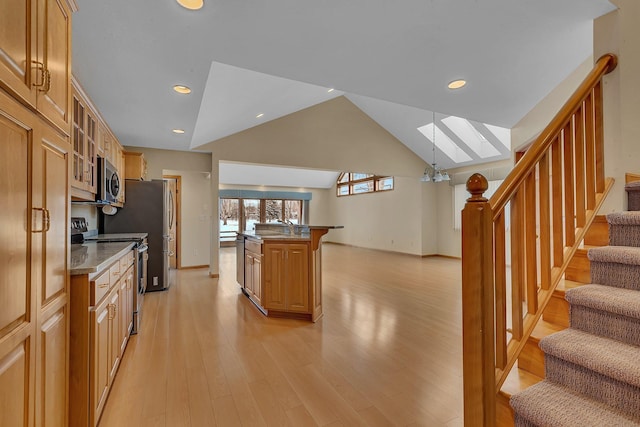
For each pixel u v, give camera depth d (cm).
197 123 400
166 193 459
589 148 179
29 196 104
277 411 176
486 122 401
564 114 154
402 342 271
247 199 1142
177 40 206
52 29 125
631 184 179
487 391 117
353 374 216
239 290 457
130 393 193
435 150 746
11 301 93
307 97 512
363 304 385
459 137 655
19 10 98
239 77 313
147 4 169
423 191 817
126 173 454
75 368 146
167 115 346
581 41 229
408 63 254
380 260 759
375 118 722
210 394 192
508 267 606
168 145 507
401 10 187
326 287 474
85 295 148
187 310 362
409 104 346
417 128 693
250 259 395
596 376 119
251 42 215
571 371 127
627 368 108
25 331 101
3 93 89
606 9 191
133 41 204
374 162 734
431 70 267
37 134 111
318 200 1234
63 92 137
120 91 278
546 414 112
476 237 117
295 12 184
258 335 287
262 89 376
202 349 257
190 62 234
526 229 143
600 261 155
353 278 542
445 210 809
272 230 421
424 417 171
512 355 129
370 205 1009
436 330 298
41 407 113
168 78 256
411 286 481
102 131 309
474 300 118
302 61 245
